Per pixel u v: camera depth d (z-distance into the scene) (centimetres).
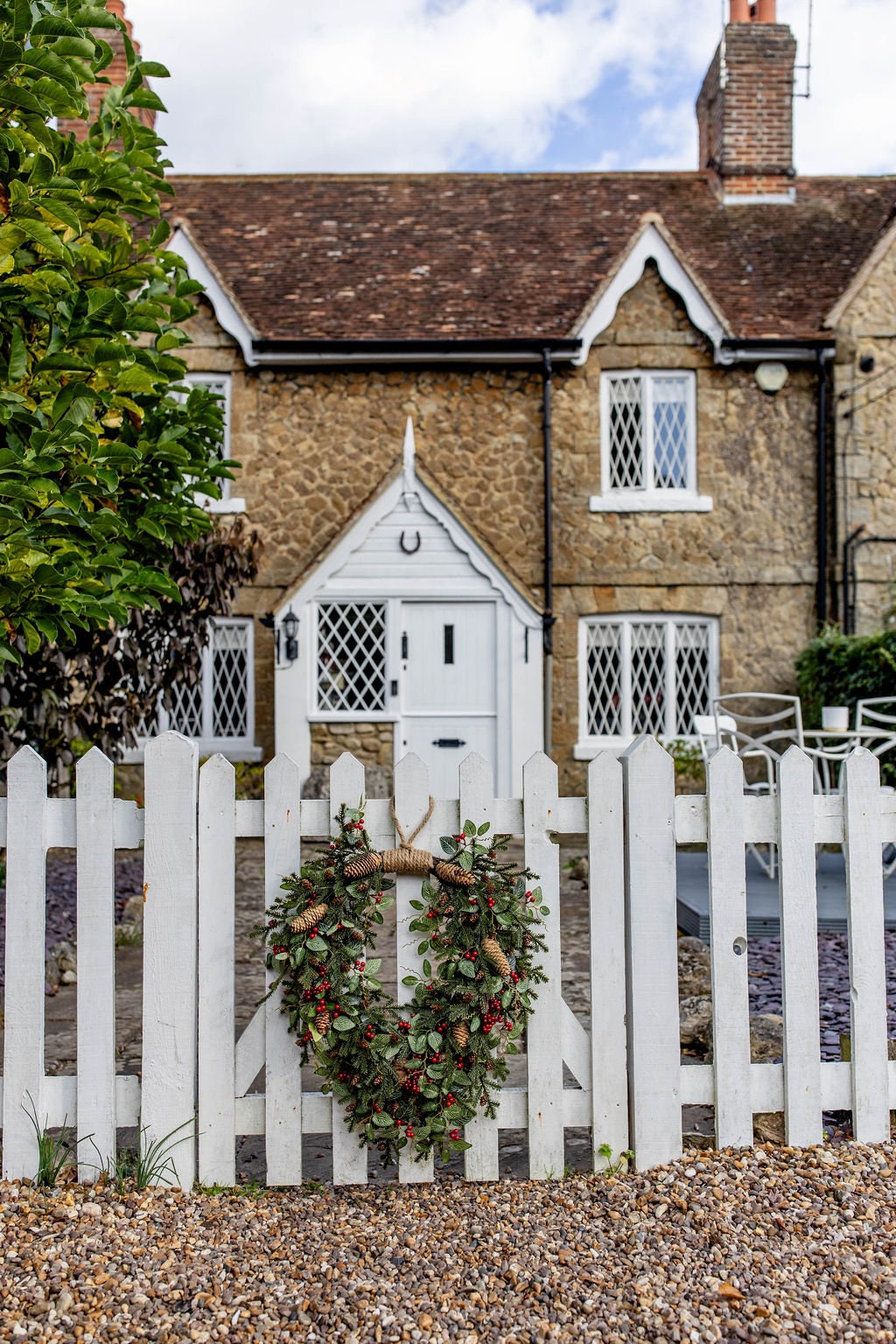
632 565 1152
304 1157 320
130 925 627
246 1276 243
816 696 1088
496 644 1095
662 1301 229
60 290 381
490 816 298
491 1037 288
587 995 502
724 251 1253
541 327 1152
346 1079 287
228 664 1152
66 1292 232
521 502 1155
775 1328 219
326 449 1155
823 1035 407
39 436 354
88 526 379
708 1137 312
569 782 1136
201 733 1144
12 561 350
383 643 1099
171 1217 269
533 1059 296
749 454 1166
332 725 1093
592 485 1157
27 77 349
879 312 1170
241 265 1238
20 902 294
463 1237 260
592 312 1143
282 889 295
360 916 292
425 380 1159
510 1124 297
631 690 1163
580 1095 300
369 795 1017
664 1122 297
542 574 1149
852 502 1155
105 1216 268
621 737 1155
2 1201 276
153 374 433
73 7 387
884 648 970
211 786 295
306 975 280
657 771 299
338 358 1133
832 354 1149
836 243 1264
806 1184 278
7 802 295
